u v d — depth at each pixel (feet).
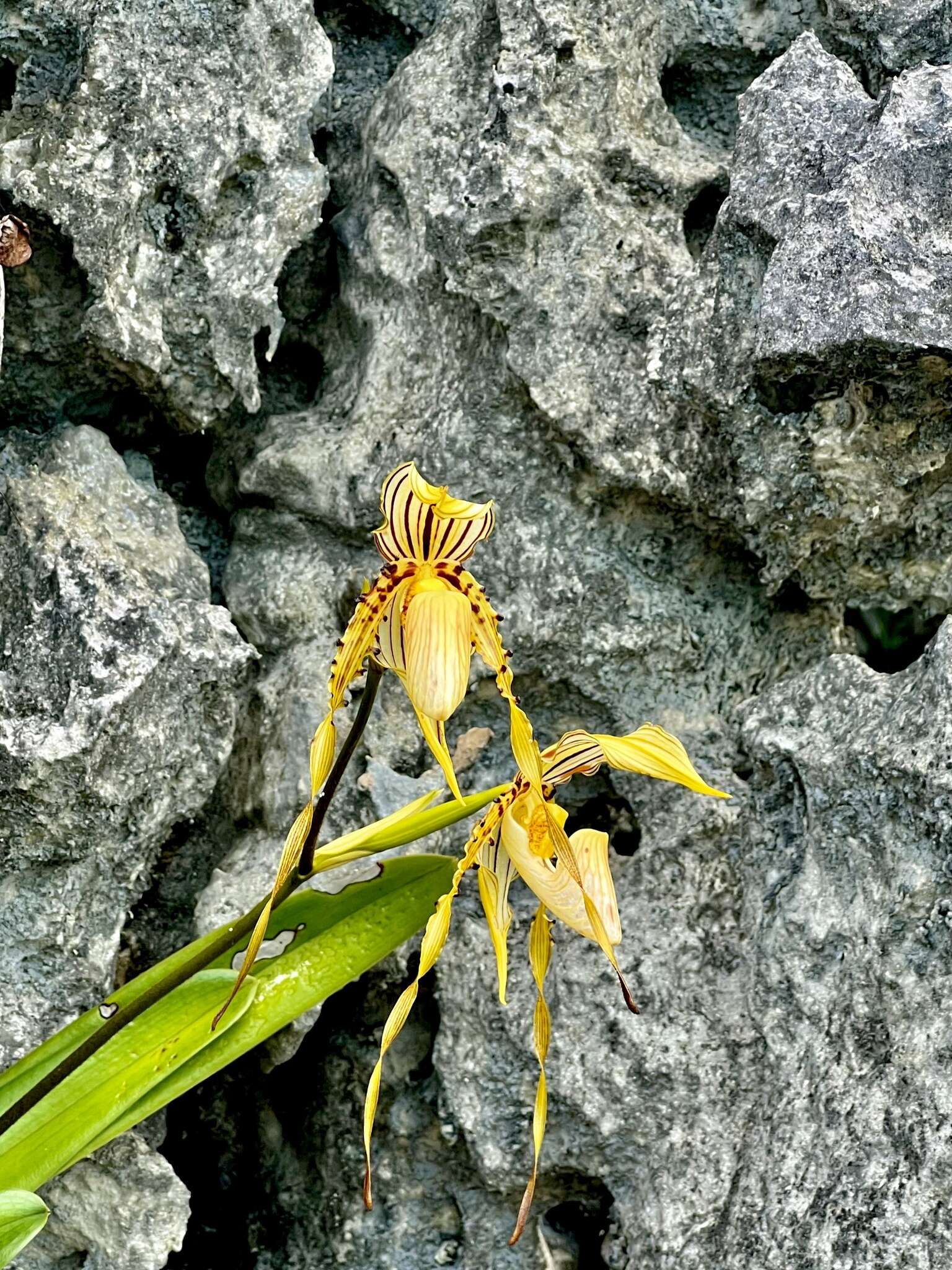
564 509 1.86
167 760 1.74
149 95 1.78
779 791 1.77
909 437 1.69
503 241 1.83
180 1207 1.75
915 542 1.78
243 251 1.87
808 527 1.77
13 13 1.78
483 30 1.89
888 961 1.61
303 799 1.82
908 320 1.58
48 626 1.69
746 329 1.72
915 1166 1.54
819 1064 1.65
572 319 1.82
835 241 1.61
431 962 1.40
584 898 1.37
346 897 1.60
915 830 1.61
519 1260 1.82
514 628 1.83
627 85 1.89
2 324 1.68
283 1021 1.56
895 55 1.82
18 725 1.64
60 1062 1.50
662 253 1.84
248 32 1.83
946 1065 1.55
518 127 1.82
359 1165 1.86
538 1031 1.57
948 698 1.59
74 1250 1.75
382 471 1.88
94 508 1.82
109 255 1.77
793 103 1.70
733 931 1.78
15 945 1.70
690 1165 1.71
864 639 1.89
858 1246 1.55
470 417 1.86
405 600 1.30
